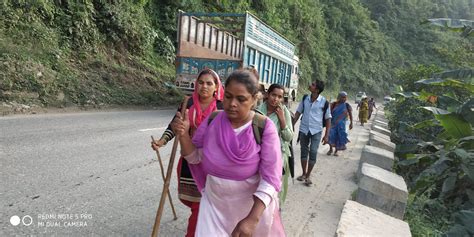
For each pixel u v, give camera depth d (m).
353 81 60.75
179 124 2.30
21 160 5.30
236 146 2.12
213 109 3.02
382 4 83.06
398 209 4.75
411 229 4.81
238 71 2.13
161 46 19.44
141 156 6.48
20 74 10.53
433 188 7.00
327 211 5.08
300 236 4.16
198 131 2.36
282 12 38.00
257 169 2.18
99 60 14.44
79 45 14.12
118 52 16.12
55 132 7.43
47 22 13.28
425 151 9.13
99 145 6.84
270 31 16.14
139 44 17.38
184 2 20.95
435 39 77.94
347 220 3.73
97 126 8.71
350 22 64.00
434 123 8.06
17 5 12.22
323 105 6.14
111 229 3.62
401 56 75.00
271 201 2.17
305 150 6.29
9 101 9.55
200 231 2.25
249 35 13.68
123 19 16.30
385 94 70.06
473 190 6.42
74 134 7.48
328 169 7.66
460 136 6.68
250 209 2.24
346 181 6.79
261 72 16.03
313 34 47.81
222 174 2.16
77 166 5.39
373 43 67.56
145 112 12.33
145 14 19.11
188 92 13.55
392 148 8.65
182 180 3.07
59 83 11.60
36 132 7.20
